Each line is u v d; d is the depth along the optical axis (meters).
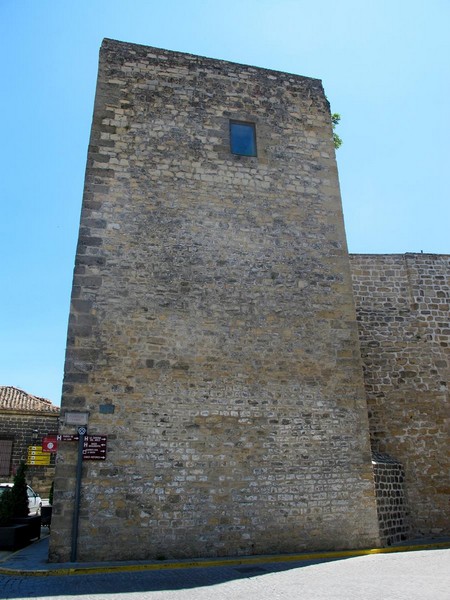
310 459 10.41
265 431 10.34
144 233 11.01
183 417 9.96
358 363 11.40
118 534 8.99
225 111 12.69
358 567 8.16
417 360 13.83
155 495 9.37
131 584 7.12
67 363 9.68
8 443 22.48
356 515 10.31
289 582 7.07
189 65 12.82
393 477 12.01
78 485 9.02
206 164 12.04
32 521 11.88
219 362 10.53
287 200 12.35
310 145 13.11
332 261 12.14
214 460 9.88
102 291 10.32
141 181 11.40
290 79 13.66
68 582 7.30
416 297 14.41
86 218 10.73
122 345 10.07
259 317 11.12
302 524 9.95
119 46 12.45
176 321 10.56
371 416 13.12
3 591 6.73
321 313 11.59
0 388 25.36
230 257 11.41
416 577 7.20
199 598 6.18
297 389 10.81
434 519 12.45
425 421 13.30
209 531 9.44
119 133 11.66
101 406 9.60
